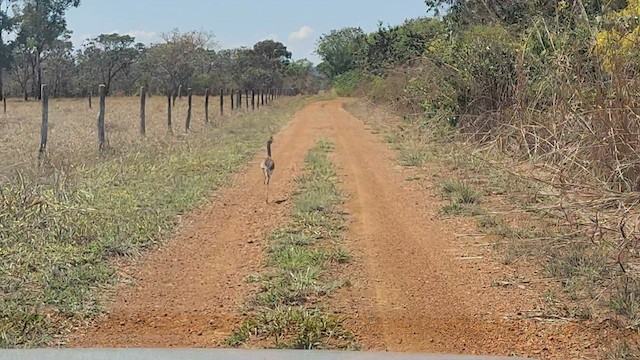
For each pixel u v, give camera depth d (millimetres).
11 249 6770
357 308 5672
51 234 7266
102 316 5461
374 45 38969
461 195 9945
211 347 4785
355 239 7938
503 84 14172
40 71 68688
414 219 8977
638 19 8117
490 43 15117
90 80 72625
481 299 5867
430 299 5891
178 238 7949
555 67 9055
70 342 4906
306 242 7691
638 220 6586
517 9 16734
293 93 83938
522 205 8805
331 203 9898
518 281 6301
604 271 6223
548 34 9883
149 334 5094
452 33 19578
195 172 12273
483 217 8711
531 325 5262
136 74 74500
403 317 5457
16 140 15422
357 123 27047
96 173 11016
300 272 6523
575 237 7062
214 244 7707
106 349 4449
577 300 5715
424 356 4340
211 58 74688
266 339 4973
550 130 8617
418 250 7461
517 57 12289
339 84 69062
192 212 9312
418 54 24156
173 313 5539
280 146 17703
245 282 6328
